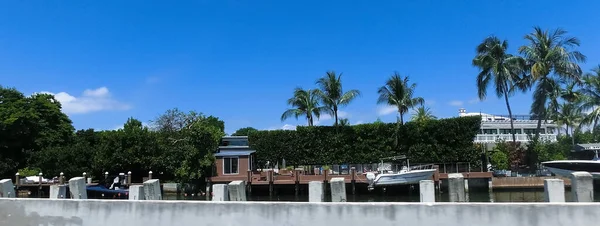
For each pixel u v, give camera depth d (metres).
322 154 43.59
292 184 34.28
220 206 7.36
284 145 44.41
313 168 38.88
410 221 6.74
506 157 40.81
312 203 7.08
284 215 7.13
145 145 38.25
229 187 9.17
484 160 40.22
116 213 7.74
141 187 9.69
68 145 41.84
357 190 33.88
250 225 7.20
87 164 39.31
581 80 44.19
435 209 6.70
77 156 38.88
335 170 39.28
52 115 44.19
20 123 40.84
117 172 38.84
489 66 44.19
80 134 44.78
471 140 40.41
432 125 41.19
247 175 34.56
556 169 30.98
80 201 7.95
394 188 33.22
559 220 6.36
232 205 7.32
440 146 40.66
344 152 43.19
